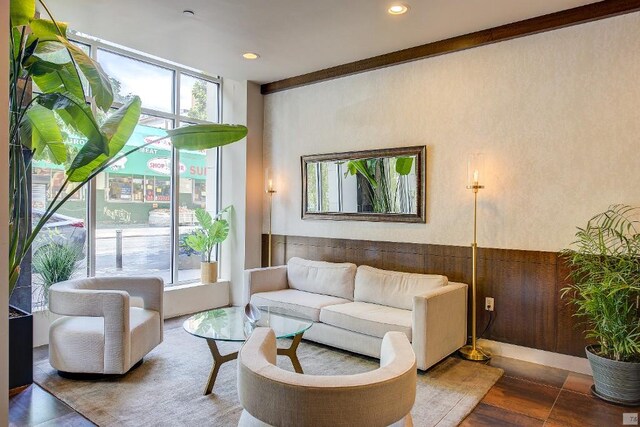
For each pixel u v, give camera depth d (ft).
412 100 14.39
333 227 16.51
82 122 9.11
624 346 9.37
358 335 12.12
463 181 13.33
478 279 13.05
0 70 5.74
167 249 17.35
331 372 11.21
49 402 9.33
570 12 11.28
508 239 12.50
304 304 13.44
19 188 9.32
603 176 11.06
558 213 11.71
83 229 14.70
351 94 15.94
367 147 15.52
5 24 5.80
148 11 11.57
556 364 11.73
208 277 17.92
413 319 11.04
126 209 15.93
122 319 10.32
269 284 15.37
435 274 13.82
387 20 12.03
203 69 16.49
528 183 12.17
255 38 13.38
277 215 18.34
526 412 9.16
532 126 12.11
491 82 12.81
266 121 18.69
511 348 12.46
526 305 12.21
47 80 10.17
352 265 14.78
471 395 9.91
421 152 14.02
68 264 13.56
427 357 10.88
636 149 10.62
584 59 11.32
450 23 12.23
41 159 12.69
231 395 9.77
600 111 11.10
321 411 4.88
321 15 11.79
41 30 9.37
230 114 18.69
